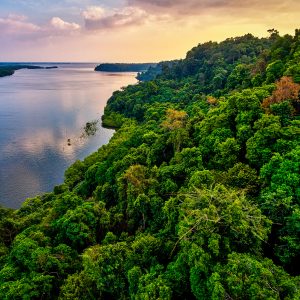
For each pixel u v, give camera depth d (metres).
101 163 59.22
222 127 41.84
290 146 30.94
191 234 22.66
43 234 36.84
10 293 27.12
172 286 22.53
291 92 40.28
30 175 72.38
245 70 86.81
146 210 35.41
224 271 19.92
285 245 23.42
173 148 48.75
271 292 18.28
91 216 37.44
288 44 75.00
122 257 28.16
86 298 27.75
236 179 31.38
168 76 175.50
